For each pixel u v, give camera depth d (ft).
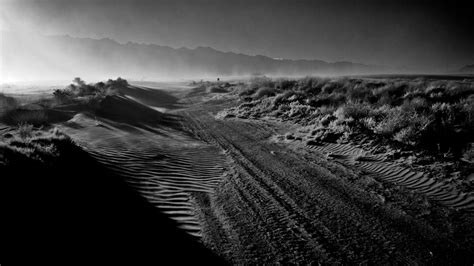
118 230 13.23
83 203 14.79
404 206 16.60
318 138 31.99
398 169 21.98
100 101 56.13
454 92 46.88
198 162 25.66
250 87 86.63
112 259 11.09
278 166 24.45
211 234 13.84
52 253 10.57
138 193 17.75
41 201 13.38
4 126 34.37
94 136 30.07
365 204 17.01
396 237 13.53
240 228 14.46
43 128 32.50
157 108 70.28
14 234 10.69
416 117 29.68
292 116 46.03
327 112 41.70
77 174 17.65
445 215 15.37
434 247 12.67
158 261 11.37
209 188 19.89
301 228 14.47
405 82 64.75
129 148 26.94
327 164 24.52
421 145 24.97
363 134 30.17
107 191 16.99
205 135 38.09
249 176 22.15
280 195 18.49
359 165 23.80
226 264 11.61
